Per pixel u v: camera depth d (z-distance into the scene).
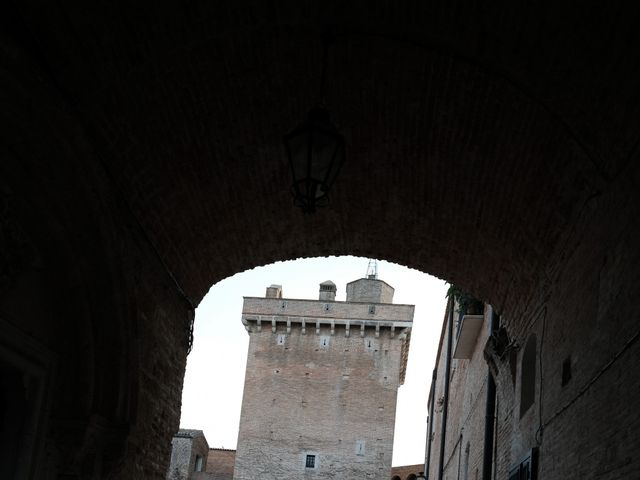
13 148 6.66
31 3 6.04
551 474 8.52
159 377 9.84
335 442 52.31
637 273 5.94
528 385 10.69
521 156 8.37
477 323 16.81
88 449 7.94
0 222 6.57
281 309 54.72
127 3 6.71
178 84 8.00
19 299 7.09
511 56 7.00
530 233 9.35
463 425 21.17
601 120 6.52
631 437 5.75
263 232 11.55
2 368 7.08
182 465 54.00
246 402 53.50
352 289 59.16
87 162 7.34
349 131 9.61
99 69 7.07
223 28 7.43
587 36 5.97
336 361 53.88
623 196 6.43
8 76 6.03
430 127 9.09
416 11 7.10
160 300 9.71
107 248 7.92
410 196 10.82
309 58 8.23
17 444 7.17
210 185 9.81
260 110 8.96
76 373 7.93
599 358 6.82
